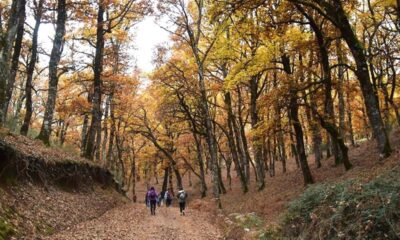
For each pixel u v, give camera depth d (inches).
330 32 850.8
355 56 649.6
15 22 628.1
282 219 447.5
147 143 2007.9
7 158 520.4
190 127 1582.2
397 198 293.0
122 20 1138.7
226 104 1323.8
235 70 887.1
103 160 1549.0
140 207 1062.4
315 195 413.7
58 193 670.5
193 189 2252.7
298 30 808.9
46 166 673.6
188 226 716.7
